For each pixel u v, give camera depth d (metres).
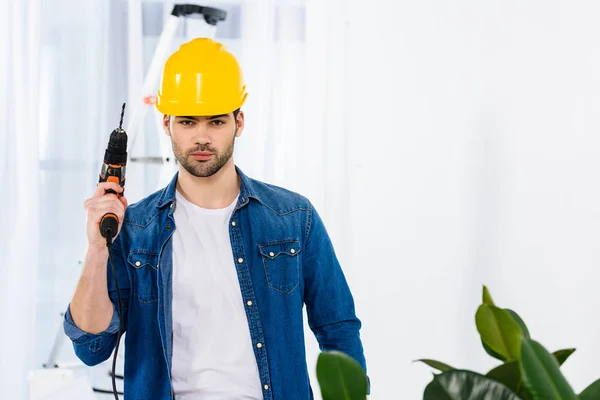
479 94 2.52
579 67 2.18
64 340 2.78
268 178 3.08
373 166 2.92
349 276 2.98
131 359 1.59
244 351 1.55
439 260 2.70
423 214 2.76
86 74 2.92
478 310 0.95
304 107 3.05
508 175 2.43
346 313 1.71
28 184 2.81
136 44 2.92
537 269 2.35
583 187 2.19
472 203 2.57
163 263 1.57
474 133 2.55
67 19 2.89
